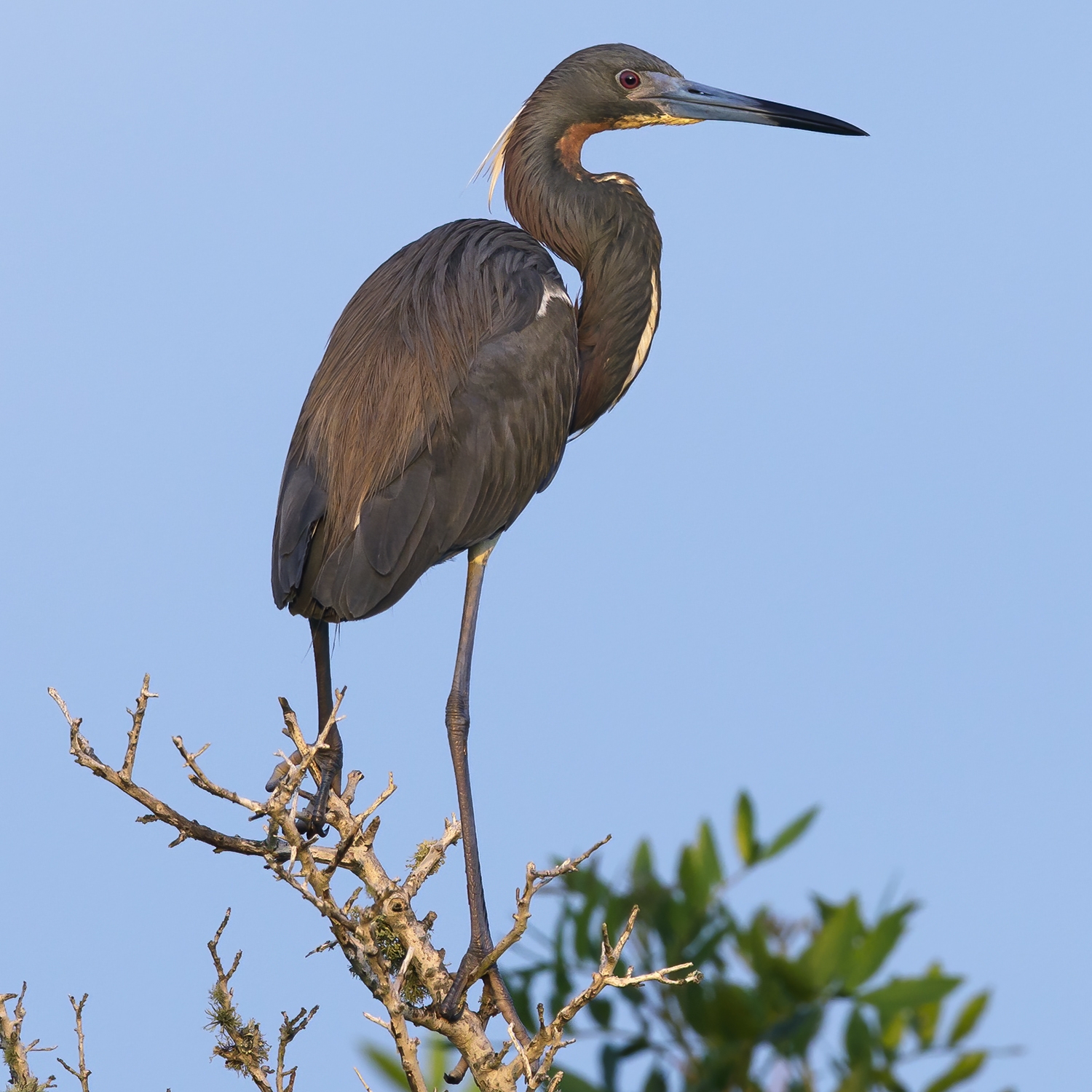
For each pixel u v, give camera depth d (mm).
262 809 6434
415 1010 7477
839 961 8562
